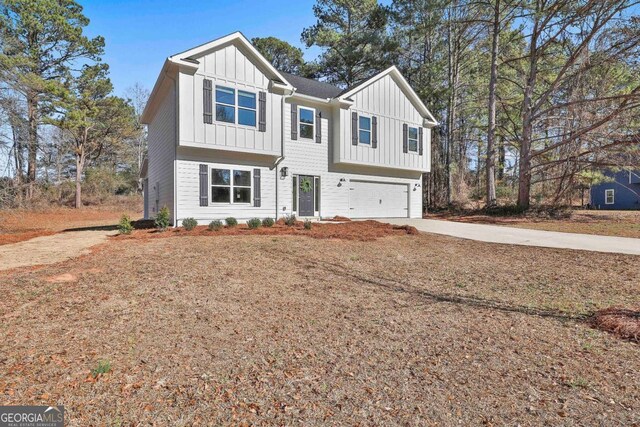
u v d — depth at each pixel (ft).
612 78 56.34
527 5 60.95
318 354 10.30
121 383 8.50
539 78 72.90
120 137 106.83
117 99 96.22
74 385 8.32
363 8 85.30
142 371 9.09
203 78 37.65
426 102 78.79
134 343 10.66
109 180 112.68
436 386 8.66
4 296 14.60
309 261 22.97
